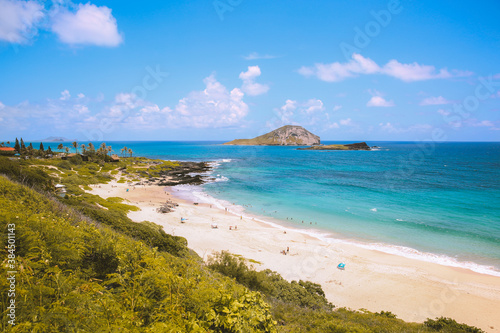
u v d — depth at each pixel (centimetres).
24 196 1259
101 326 371
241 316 580
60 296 418
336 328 1195
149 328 406
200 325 511
